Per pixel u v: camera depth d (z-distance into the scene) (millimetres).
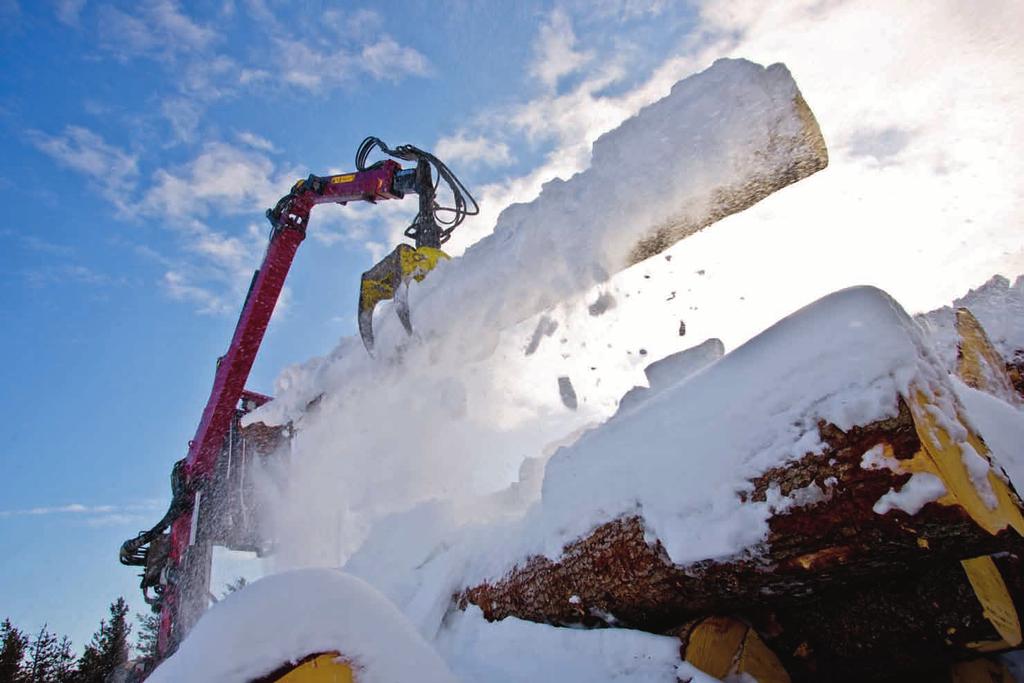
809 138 2578
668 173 2863
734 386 1872
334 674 1434
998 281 3863
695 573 1794
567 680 1939
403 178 6156
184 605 5668
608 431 2287
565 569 2238
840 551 1582
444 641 2789
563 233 3244
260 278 6332
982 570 1838
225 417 6070
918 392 1560
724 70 2709
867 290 1732
